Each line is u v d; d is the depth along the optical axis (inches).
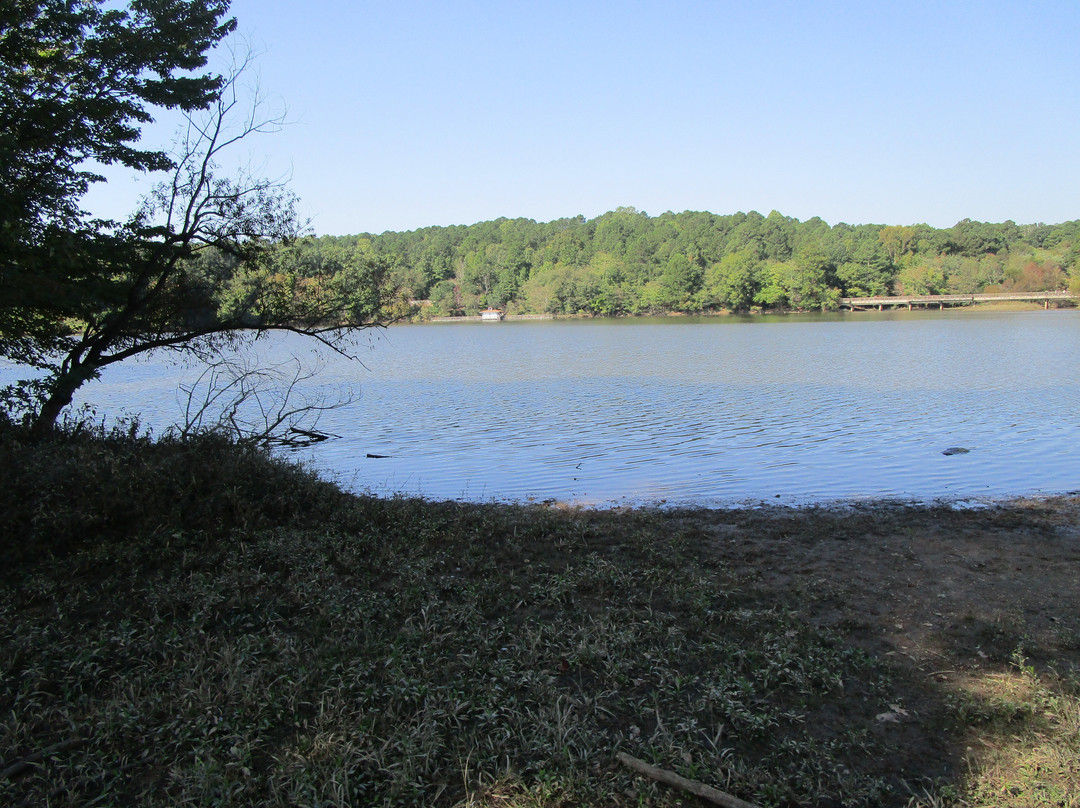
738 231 6540.4
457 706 174.2
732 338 2536.9
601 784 149.8
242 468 352.5
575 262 6245.1
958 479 536.4
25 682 187.5
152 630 216.5
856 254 5147.6
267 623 225.0
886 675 196.9
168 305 519.8
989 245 5841.5
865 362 1567.4
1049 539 345.1
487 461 641.0
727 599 253.6
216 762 152.4
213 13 498.3
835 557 311.4
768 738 168.2
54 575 258.5
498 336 3019.2
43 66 463.5
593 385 1240.2
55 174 466.6
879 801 146.6
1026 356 1624.0
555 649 207.5
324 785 145.2
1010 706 177.8
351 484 510.3
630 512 418.0
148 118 488.1
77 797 145.7
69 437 409.7
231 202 512.4
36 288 400.2
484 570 279.9
